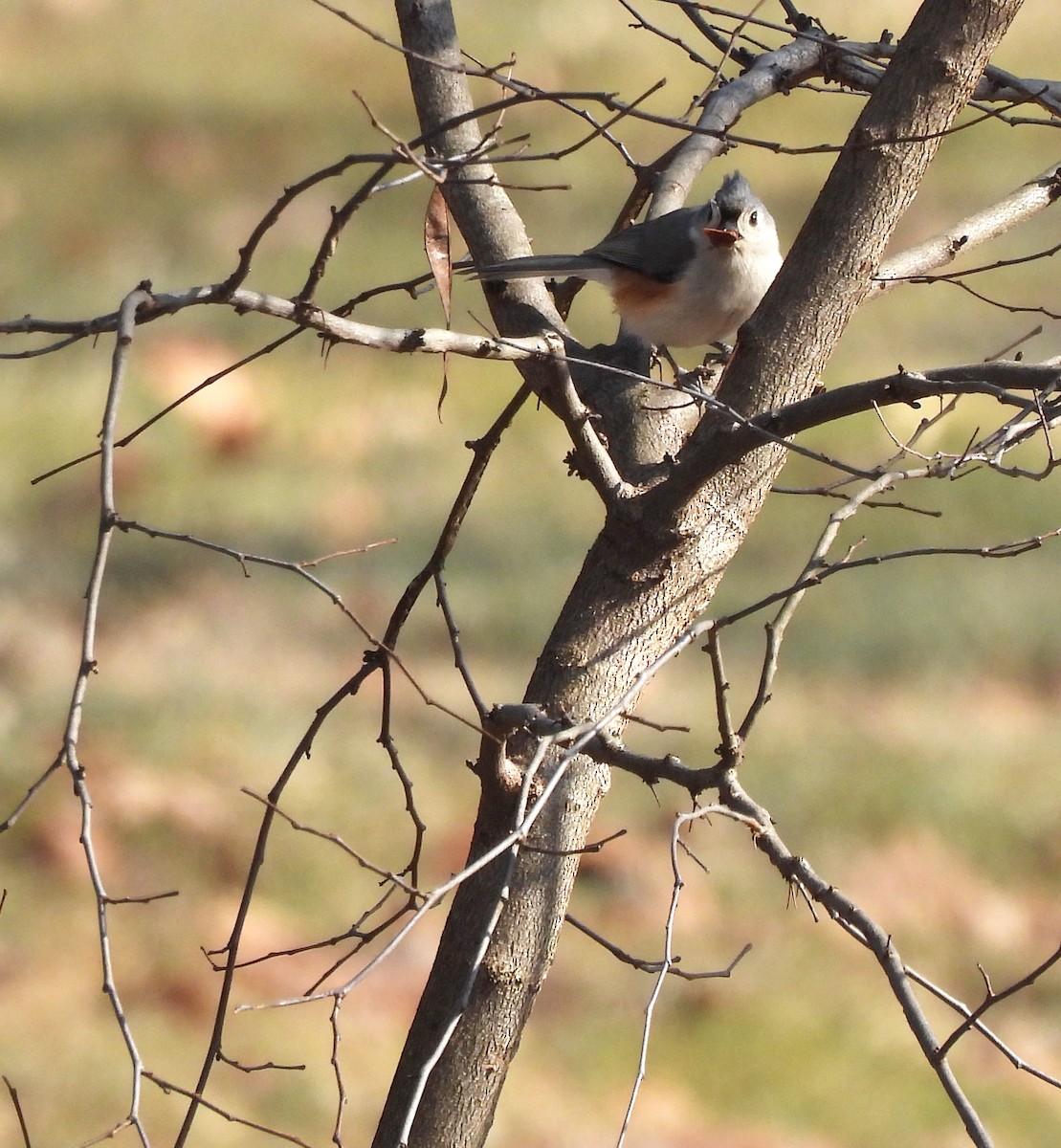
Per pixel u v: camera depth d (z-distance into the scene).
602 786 4.39
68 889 10.07
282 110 23.97
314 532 15.57
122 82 25.11
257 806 11.21
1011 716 13.27
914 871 11.49
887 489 4.60
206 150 22.64
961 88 4.21
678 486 4.25
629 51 24.52
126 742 11.66
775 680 13.54
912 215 20.58
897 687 13.55
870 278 4.32
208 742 11.82
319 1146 8.41
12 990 9.13
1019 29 25.98
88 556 14.96
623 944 10.72
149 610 14.14
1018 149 22.61
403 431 17.34
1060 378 3.78
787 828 11.78
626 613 4.36
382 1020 9.61
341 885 10.66
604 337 17.94
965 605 14.54
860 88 5.48
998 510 15.80
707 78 22.84
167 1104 8.46
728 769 4.11
